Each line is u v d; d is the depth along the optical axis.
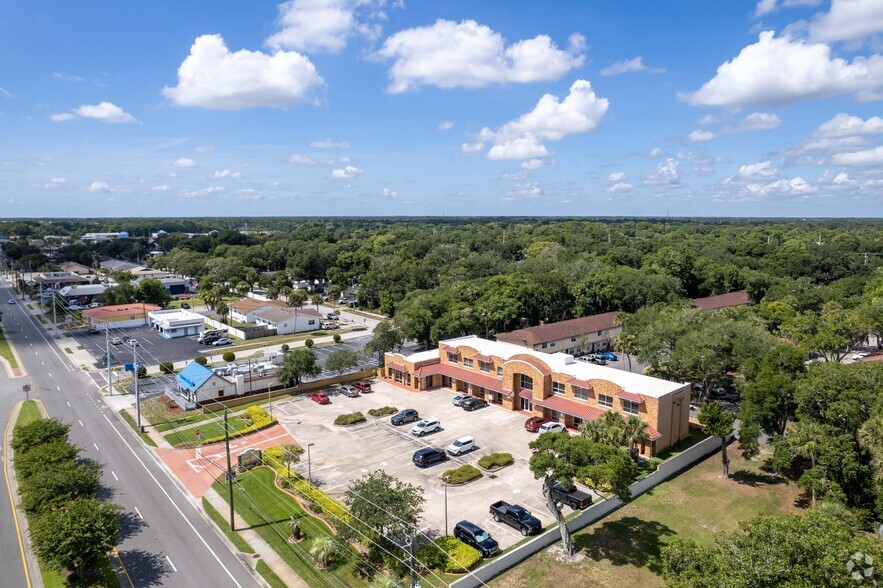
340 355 75.81
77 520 34.38
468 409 64.88
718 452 53.91
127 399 70.12
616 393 54.50
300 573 35.09
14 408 65.88
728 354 64.38
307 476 47.94
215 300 129.75
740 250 170.38
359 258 172.88
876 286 104.25
